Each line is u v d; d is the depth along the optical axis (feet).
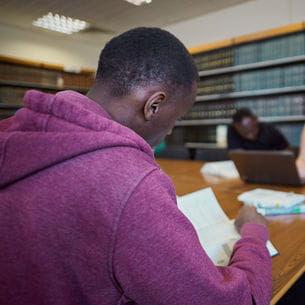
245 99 13.96
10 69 16.35
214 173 7.04
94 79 1.79
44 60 18.56
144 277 1.23
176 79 1.64
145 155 1.45
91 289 1.28
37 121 1.41
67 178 1.28
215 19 15.31
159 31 1.69
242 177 5.97
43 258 1.29
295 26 11.63
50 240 1.27
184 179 6.54
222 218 3.26
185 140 15.26
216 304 1.36
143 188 1.26
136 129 1.74
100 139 1.30
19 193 1.34
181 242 1.30
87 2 13.88
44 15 15.44
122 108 1.65
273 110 12.39
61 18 15.79
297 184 5.32
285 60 11.82
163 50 1.61
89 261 1.25
